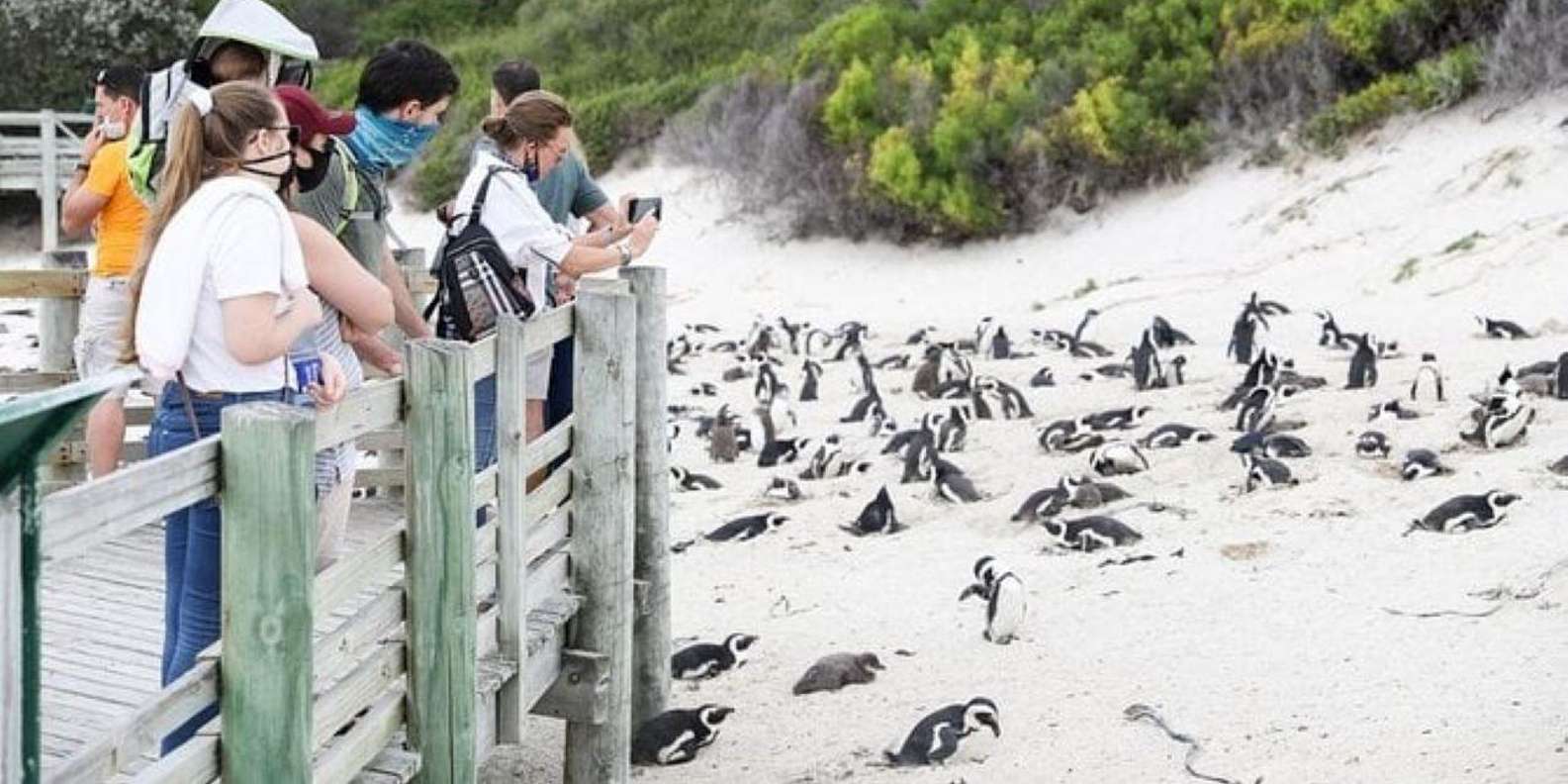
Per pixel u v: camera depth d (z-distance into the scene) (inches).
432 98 273.6
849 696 324.5
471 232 291.3
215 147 199.8
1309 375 573.9
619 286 287.4
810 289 999.6
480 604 251.4
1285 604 347.3
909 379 687.1
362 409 191.8
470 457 208.2
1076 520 410.0
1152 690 311.6
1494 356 588.1
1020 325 805.9
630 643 284.5
